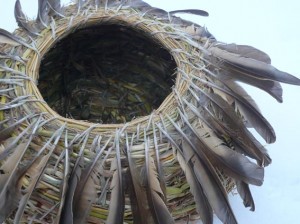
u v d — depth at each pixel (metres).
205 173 0.41
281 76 0.44
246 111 0.43
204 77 0.44
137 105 0.58
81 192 0.39
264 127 0.44
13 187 0.39
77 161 0.39
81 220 0.38
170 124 0.42
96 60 0.54
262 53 0.47
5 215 0.38
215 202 0.40
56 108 0.57
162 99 0.55
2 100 0.42
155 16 0.48
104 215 0.42
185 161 0.40
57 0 0.47
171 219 0.39
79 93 0.58
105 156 0.40
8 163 0.39
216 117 0.42
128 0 0.49
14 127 0.40
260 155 0.43
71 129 0.40
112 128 0.41
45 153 0.40
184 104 0.42
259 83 0.45
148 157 0.40
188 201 0.45
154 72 0.54
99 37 0.51
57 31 0.45
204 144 0.41
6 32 0.44
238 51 0.47
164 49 0.49
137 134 0.41
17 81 0.42
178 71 0.44
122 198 0.39
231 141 0.44
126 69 0.55
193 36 0.47
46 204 0.41
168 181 0.42
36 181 0.39
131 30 0.49
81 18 0.46
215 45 0.47
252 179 0.40
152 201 0.40
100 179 0.40
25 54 0.43
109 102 0.59
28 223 0.43
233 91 0.43
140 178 0.40
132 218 0.43
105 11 0.47
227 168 0.41
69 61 0.53
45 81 0.53
